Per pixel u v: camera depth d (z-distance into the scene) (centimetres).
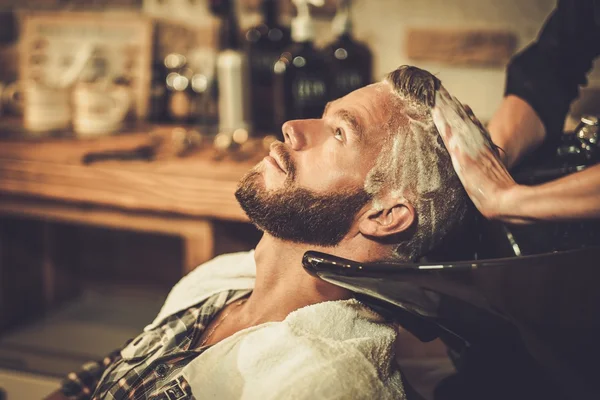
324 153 99
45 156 182
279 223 99
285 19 214
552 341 79
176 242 229
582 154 107
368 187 97
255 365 92
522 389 85
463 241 103
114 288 240
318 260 86
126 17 224
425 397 102
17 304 220
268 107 204
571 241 101
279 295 103
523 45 194
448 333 95
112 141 197
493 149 94
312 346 91
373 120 98
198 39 223
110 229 235
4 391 196
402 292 81
